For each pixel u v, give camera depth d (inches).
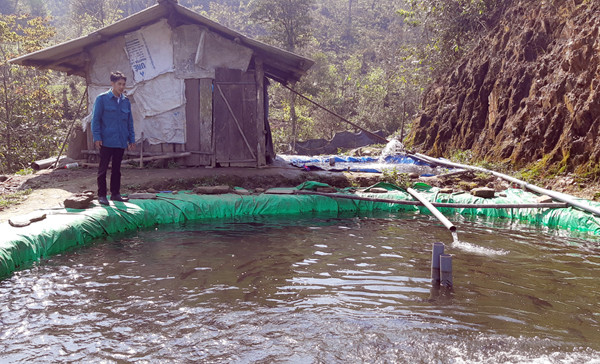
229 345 135.4
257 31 3727.9
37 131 823.1
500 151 469.4
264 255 227.8
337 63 2984.7
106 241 249.9
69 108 1306.6
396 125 1531.7
